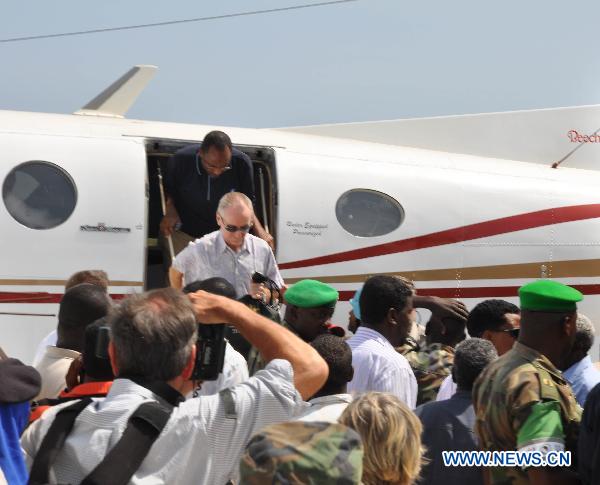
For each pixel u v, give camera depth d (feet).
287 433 6.58
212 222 27.86
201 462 9.00
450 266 32.35
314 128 37.65
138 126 30.25
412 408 16.42
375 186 31.73
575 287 33.83
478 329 18.53
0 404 8.45
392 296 16.80
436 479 13.37
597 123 39.55
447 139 38.73
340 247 30.71
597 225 34.14
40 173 27.73
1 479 8.25
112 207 27.86
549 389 11.84
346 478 6.35
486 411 12.24
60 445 8.89
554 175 35.32
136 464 8.63
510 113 39.06
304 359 9.85
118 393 9.10
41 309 27.07
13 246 27.04
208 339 9.86
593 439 11.30
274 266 23.77
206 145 26.13
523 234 33.35
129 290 27.76
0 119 28.89
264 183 31.12
